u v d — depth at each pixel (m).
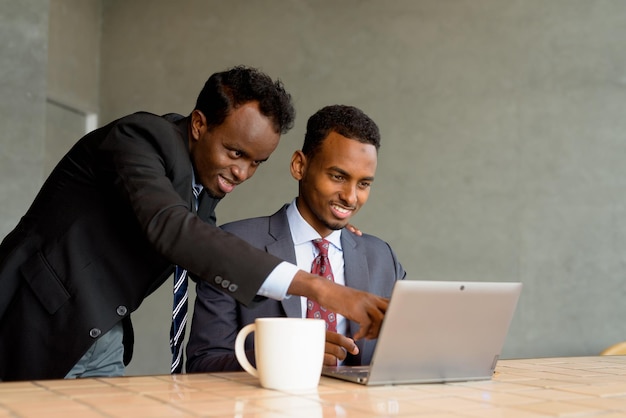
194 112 1.55
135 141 1.48
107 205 1.57
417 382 1.15
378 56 5.41
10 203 3.65
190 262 1.24
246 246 1.23
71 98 5.43
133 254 1.56
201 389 1.03
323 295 1.17
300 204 1.71
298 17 5.56
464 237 5.17
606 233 5.01
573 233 5.05
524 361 1.55
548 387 1.13
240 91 1.49
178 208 1.32
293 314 1.60
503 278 5.09
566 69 5.14
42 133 3.78
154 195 1.36
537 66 5.18
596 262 5.01
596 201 5.04
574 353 4.97
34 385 1.03
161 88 5.72
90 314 1.52
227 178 1.55
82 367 1.55
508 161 5.16
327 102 5.45
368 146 1.62
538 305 5.04
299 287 1.19
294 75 5.52
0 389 0.99
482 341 1.19
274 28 5.59
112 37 5.85
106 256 1.55
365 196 1.67
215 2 5.70
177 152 1.50
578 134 5.09
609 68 5.08
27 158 3.72
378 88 5.39
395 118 5.34
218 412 0.85
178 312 1.77
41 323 1.53
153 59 5.76
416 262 5.21
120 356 1.63
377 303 1.14
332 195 1.63
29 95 3.75
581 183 5.06
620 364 1.51
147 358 5.41
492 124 5.20
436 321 1.13
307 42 5.53
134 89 5.77
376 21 5.44
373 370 1.10
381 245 1.83
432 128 5.29
